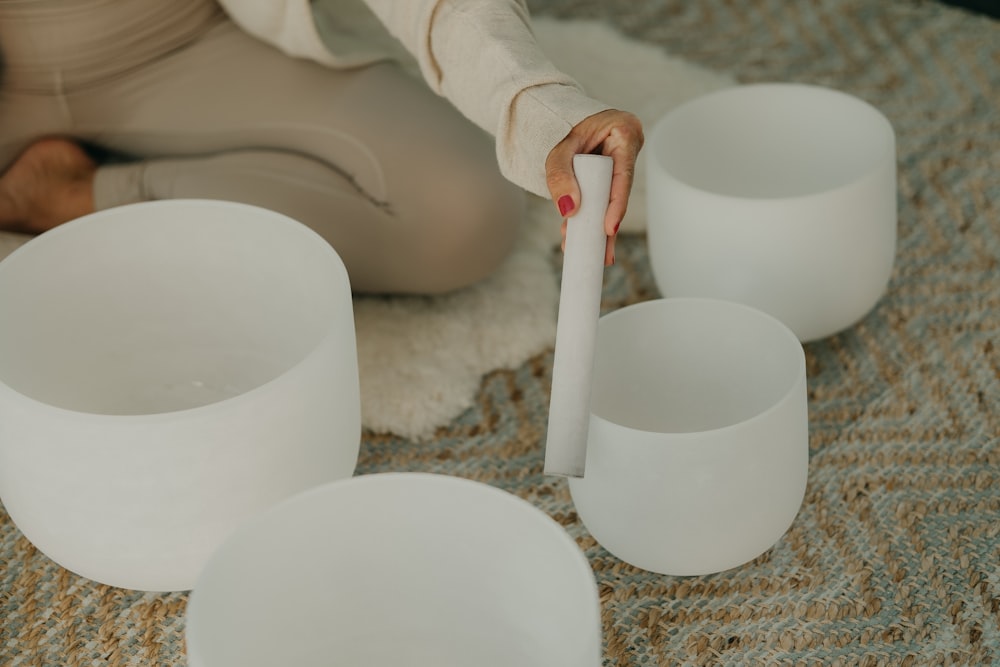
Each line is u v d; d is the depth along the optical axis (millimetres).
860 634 1000
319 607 880
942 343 1319
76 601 1064
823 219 1182
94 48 1303
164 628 1035
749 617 1022
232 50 1344
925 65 1815
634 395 1164
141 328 1149
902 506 1119
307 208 1316
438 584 884
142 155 1396
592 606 744
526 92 986
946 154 1621
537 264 1461
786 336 1062
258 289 1127
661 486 958
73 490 900
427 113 1321
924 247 1467
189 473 889
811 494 1141
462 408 1265
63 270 1078
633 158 935
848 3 1996
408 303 1403
